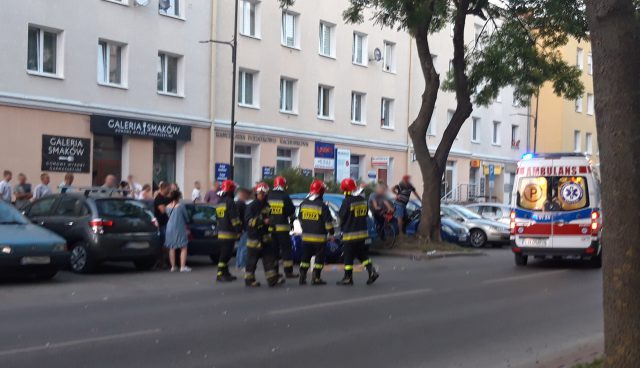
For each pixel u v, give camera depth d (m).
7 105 22.12
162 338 8.66
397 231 21.83
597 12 5.09
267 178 25.83
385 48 38.28
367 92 36.72
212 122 28.53
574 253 17.44
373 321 9.98
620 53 5.02
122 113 25.38
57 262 13.52
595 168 18.06
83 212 15.38
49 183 22.78
